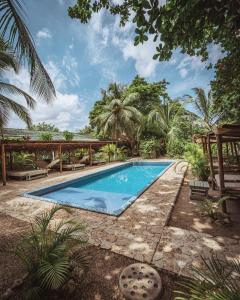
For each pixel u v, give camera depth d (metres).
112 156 17.22
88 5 3.44
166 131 19.67
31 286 1.97
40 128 31.97
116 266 2.49
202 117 12.46
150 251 2.77
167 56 2.89
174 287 2.13
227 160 8.09
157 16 2.43
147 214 4.17
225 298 1.38
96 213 4.34
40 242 2.35
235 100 5.25
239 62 3.87
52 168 12.72
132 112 18.89
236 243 2.94
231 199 4.77
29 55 3.26
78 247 2.84
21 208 4.84
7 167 10.98
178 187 6.38
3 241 3.22
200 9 2.27
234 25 2.48
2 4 2.72
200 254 2.67
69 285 2.08
